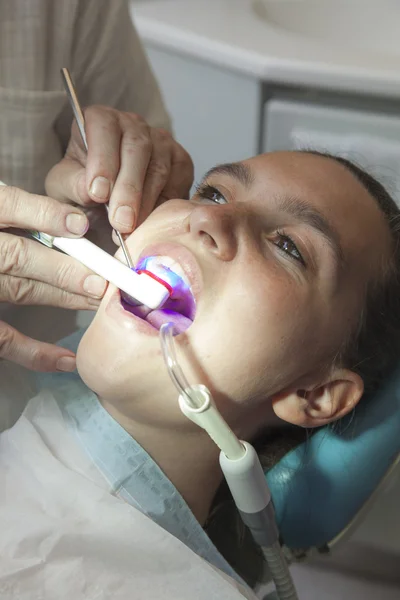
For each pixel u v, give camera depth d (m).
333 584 1.29
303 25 1.72
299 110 1.44
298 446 0.96
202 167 1.62
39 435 0.87
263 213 0.88
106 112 0.98
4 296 0.84
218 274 0.81
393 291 0.96
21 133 1.02
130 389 0.81
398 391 0.96
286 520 0.95
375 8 1.71
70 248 0.79
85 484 0.83
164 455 0.90
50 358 0.87
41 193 1.08
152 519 0.86
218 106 1.52
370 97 1.40
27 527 0.79
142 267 0.83
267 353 0.83
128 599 0.78
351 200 0.92
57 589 0.76
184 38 1.48
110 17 1.11
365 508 0.97
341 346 0.91
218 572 0.83
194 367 0.80
